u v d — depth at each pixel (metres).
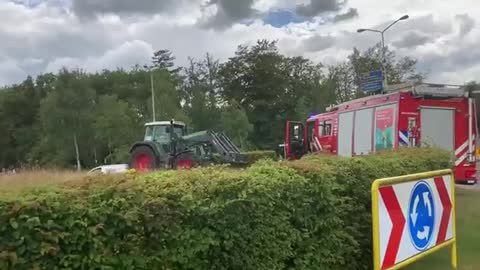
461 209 11.27
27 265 3.00
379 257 5.16
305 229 5.02
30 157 80.81
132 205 3.43
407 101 16.20
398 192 5.54
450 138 16.30
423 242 6.04
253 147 79.62
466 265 6.94
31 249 3.01
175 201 3.67
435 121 16.30
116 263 3.31
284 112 92.19
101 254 3.23
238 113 76.62
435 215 6.35
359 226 5.95
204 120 84.44
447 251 7.61
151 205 3.47
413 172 7.38
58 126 78.38
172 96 80.44
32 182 3.49
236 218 4.04
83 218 3.22
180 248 3.65
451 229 6.78
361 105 18.48
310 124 23.78
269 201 4.47
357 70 82.75
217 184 4.01
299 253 4.98
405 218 5.66
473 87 18.77
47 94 88.31
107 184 3.49
